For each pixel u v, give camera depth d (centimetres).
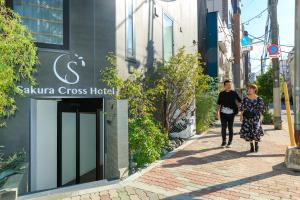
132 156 699
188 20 1410
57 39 691
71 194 532
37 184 697
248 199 510
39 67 659
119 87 739
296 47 729
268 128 1473
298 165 671
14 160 571
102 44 736
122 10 785
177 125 1114
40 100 708
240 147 928
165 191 548
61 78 684
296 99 720
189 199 510
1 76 468
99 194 534
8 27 492
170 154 831
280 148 913
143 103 792
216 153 845
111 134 655
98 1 734
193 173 654
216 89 1547
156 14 1016
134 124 727
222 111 920
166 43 1143
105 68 738
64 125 767
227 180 607
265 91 1888
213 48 2191
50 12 689
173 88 1016
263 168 694
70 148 788
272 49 1240
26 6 668
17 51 504
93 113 776
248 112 837
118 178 621
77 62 704
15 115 634
